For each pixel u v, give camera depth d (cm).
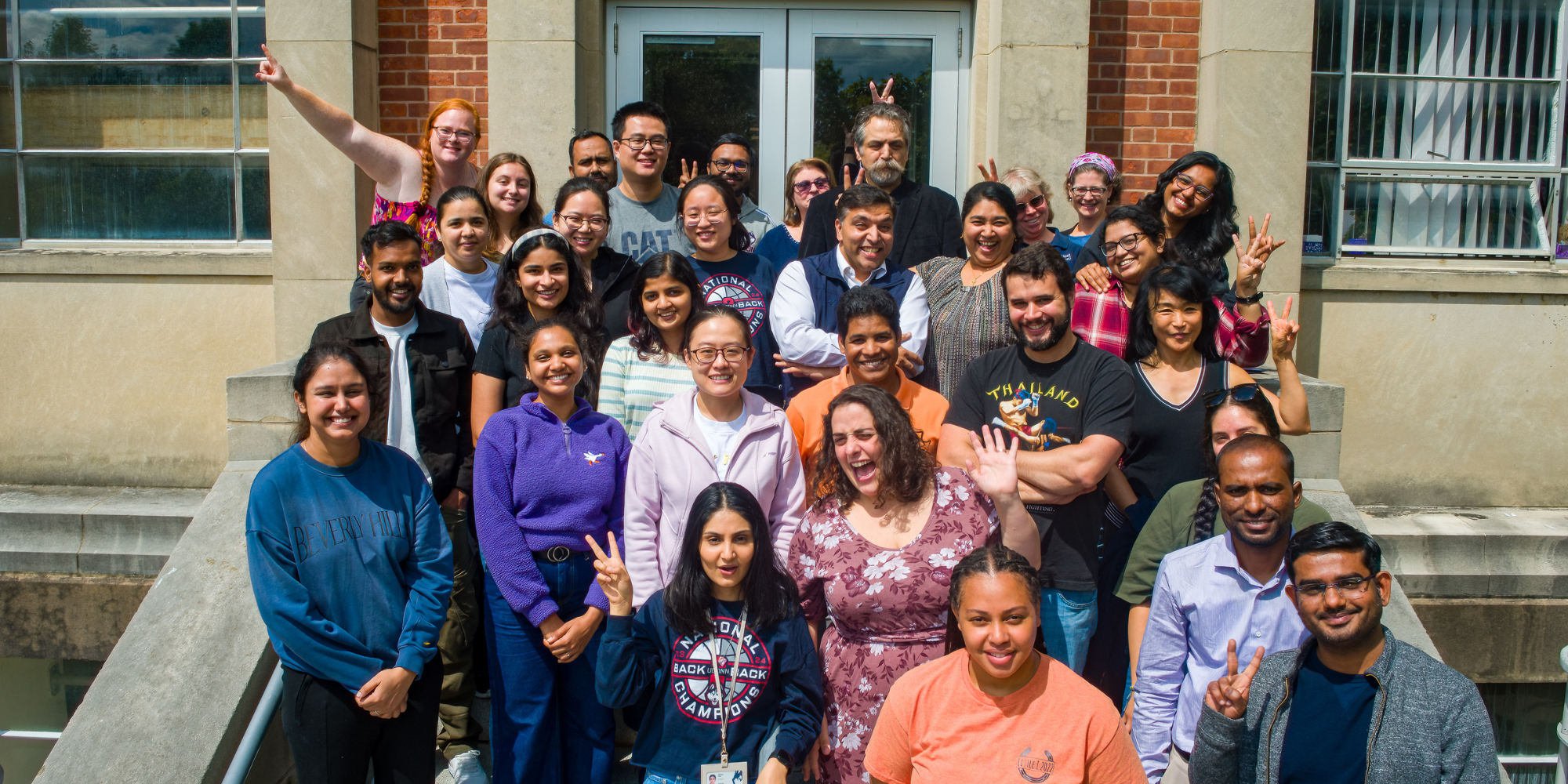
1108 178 462
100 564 485
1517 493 568
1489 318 561
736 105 579
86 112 570
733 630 271
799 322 354
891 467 272
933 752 235
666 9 570
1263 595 256
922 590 266
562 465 301
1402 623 377
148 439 565
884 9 572
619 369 336
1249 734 233
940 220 421
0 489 556
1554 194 575
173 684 339
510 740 301
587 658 301
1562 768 318
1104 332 354
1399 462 566
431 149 418
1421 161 568
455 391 342
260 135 566
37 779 317
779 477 305
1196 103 551
